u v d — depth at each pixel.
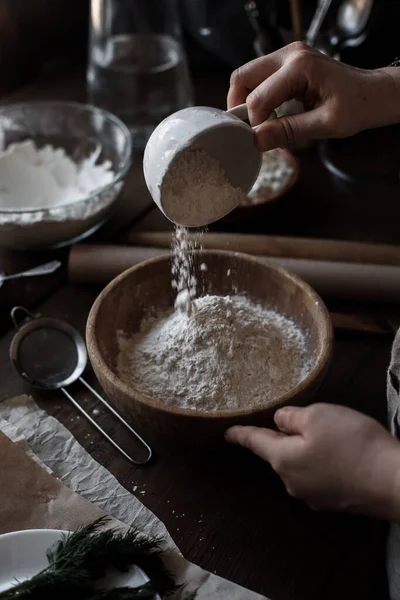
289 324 0.81
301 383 0.65
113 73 1.25
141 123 1.27
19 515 0.65
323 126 0.70
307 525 0.66
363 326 0.88
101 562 0.58
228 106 0.79
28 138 1.22
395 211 1.12
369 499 0.55
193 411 0.63
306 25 1.35
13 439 0.72
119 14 1.26
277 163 1.13
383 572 0.69
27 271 0.96
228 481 0.70
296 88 0.71
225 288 0.85
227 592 0.59
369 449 0.55
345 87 0.70
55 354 0.84
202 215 0.73
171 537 0.65
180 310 0.81
